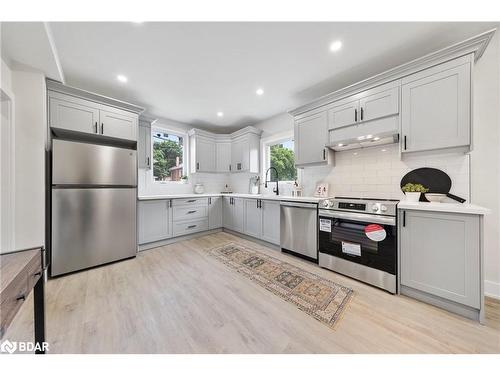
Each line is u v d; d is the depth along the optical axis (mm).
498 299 1627
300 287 1846
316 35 1685
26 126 1867
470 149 1589
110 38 1690
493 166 1673
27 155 1871
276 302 1613
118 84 2482
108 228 2400
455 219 1433
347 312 1484
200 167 3994
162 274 2119
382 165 2318
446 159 1897
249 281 1960
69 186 2145
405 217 1677
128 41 1730
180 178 4098
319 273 2135
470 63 1562
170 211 3172
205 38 1706
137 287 1848
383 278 1784
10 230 1762
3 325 639
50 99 2109
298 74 2277
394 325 1344
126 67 2123
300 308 1534
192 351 1141
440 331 1283
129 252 2562
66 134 2330
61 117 2172
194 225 3496
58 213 2070
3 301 645
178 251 2840
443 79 1676
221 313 1476
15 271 767
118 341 1207
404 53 1916
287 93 2760
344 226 2076
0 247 1725
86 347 1160
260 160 4004
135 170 2664
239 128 4445
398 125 1921
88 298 1666
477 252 1354
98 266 2322
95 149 2322
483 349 1142
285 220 2707
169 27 1580
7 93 1696
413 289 1659
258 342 1208
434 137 1720
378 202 1880
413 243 1632
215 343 1200
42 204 1924
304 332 1288
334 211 2146
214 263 2408
